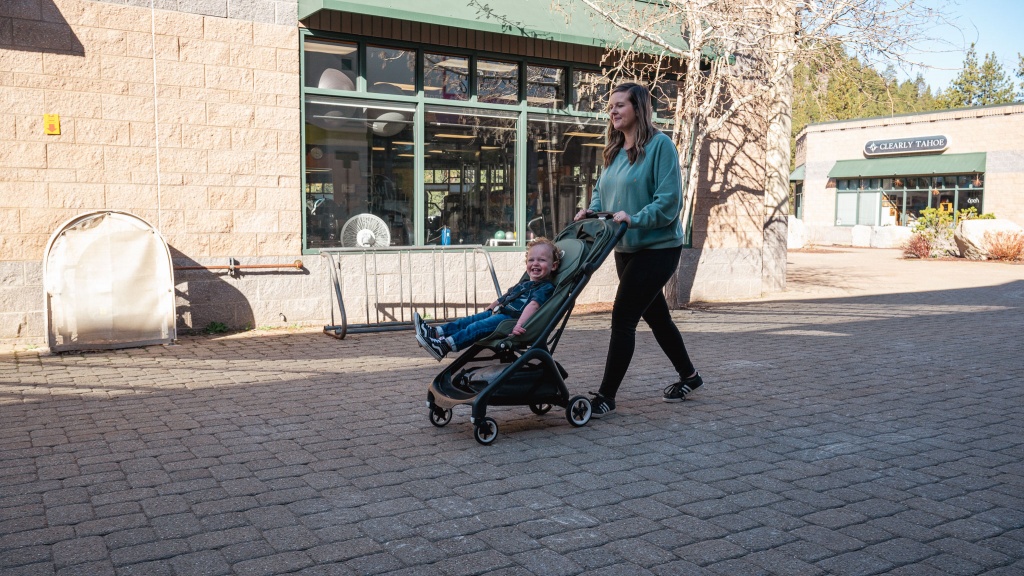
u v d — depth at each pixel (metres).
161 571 3.07
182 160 8.96
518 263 11.30
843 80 11.48
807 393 6.38
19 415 5.46
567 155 11.76
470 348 5.29
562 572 3.10
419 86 10.40
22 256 8.16
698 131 11.94
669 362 7.76
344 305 9.89
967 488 4.12
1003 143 33.88
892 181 38.16
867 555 3.29
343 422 5.37
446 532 3.49
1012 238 25.36
